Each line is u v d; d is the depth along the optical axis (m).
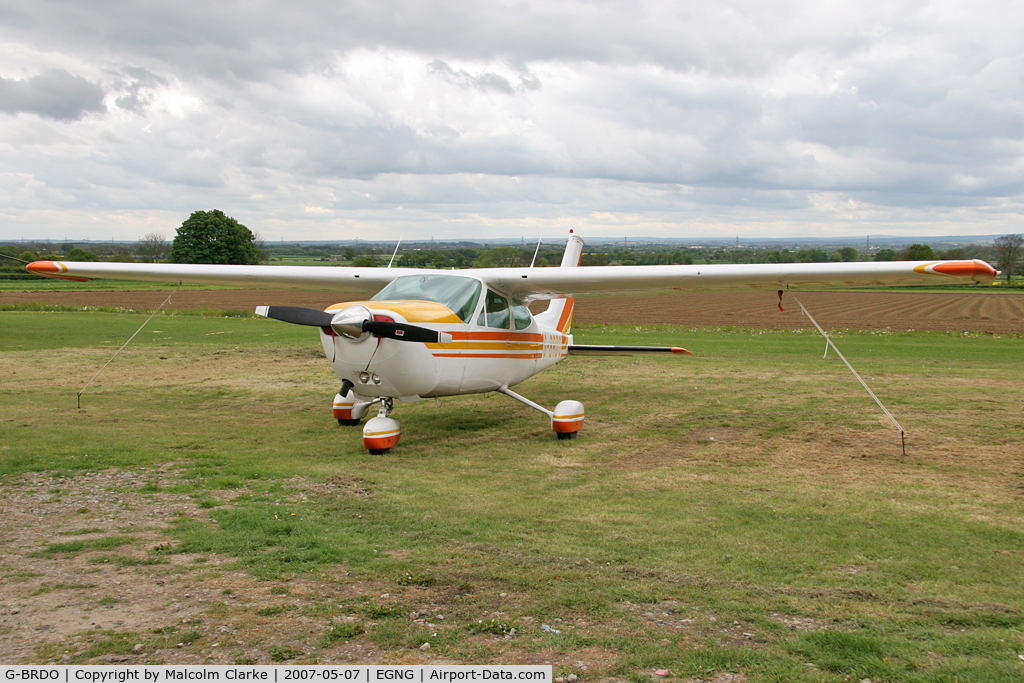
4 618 2.93
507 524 4.32
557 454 6.41
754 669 2.58
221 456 6.09
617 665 2.61
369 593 3.25
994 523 4.39
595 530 4.22
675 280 7.10
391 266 8.94
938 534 4.17
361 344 5.87
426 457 6.25
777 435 7.21
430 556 3.74
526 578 3.45
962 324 25.70
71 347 14.94
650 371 12.36
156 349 14.91
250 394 9.72
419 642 2.78
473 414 8.49
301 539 3.98
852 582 3.44
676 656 2.68
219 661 2.60
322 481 5.30
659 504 4.80
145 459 5.89
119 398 9.25
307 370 12.09
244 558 3.67
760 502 4.85
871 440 6.93
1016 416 8.06
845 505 4.77
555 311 9.22
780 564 3.68
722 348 16.39
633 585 3.38
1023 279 68.25
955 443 6.75
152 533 4.05
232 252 60.91
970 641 2.80
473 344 6.86
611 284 7.44
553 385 10.80
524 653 2.70
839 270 6.34
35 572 3.44
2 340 16.08
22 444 6.32
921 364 13.23
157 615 2.98
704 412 8.52
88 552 3.73
